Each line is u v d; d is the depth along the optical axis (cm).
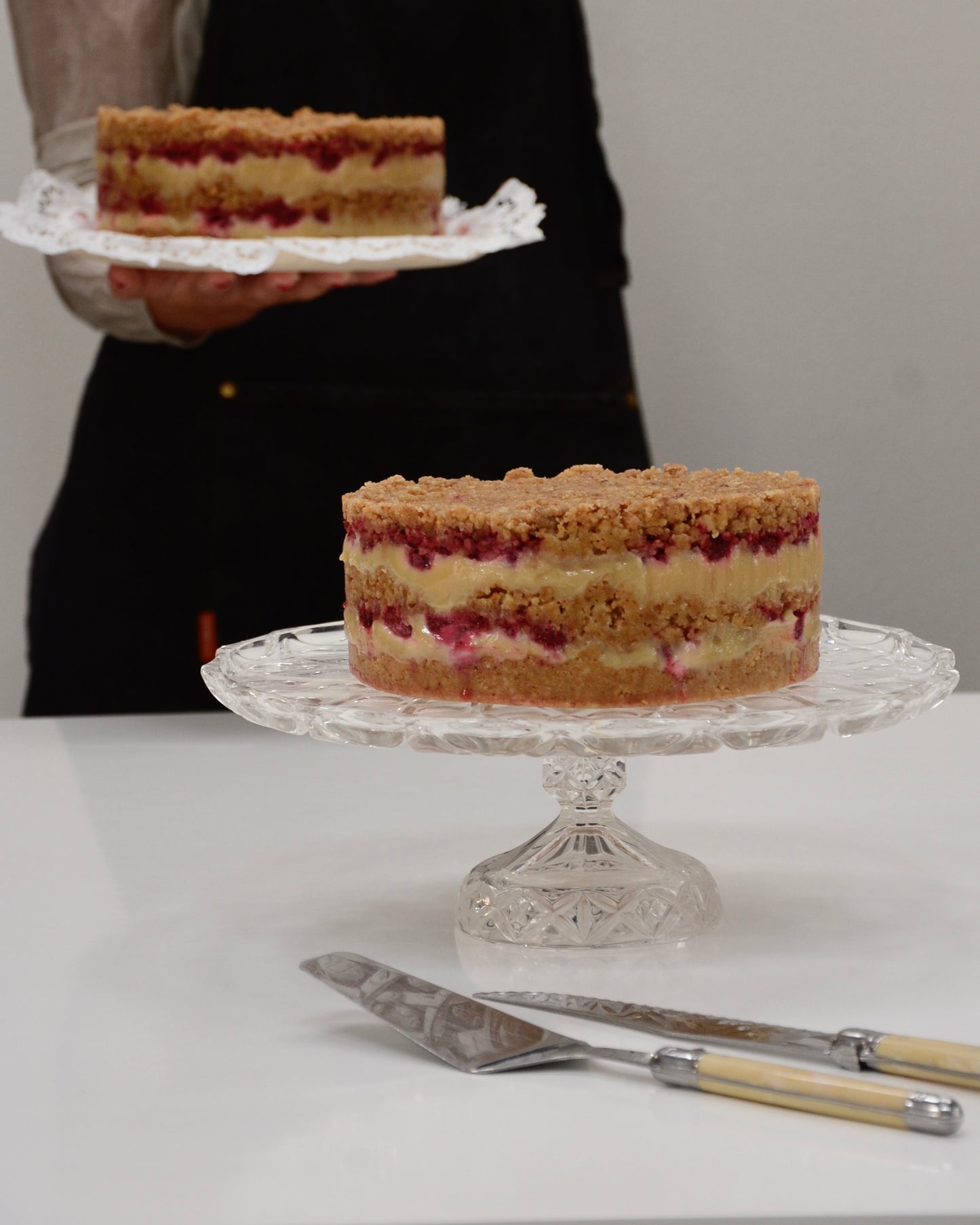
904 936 93
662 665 94
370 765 138
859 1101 66
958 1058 67
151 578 205
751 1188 62
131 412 201
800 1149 65
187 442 201
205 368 199
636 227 272
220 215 158
